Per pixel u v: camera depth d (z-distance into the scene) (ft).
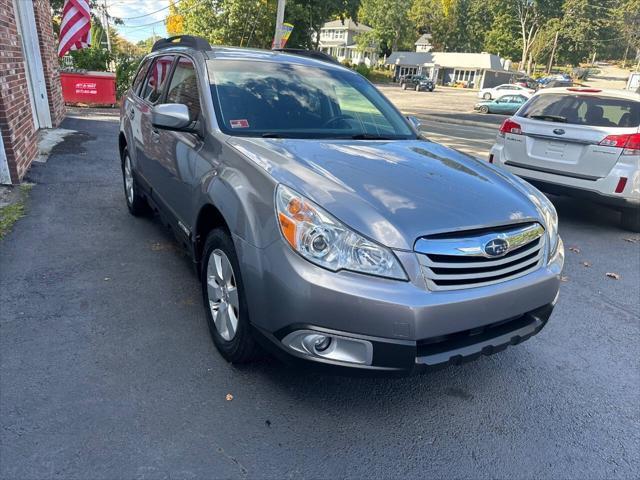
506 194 9.41
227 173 9.59
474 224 8.14
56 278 13.01
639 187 19.86
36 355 9.72
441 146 12.57
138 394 8.88
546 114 22.07
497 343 8.53
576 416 9.41
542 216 9.43
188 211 11.42
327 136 11.70
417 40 305.32
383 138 12.34
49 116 35.09
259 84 12.35
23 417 8.10
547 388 10.23
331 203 7.91
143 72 17.39
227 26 114.32
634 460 8.39
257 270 8.19
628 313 14.10
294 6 113.80
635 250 19.57
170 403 8.73
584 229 22.11
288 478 7.42
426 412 9.17
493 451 8.34
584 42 261.03
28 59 32.76
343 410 9.00
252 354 9.33
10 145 20.51
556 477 7.91
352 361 7.72
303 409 8.91
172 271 13.96
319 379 9.77
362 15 274.16
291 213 7.88
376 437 8.42
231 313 9.58
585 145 20.24
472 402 9.59
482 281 8.23
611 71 317.01
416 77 176.55
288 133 11.38
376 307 7.40
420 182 9.11
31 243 15.19
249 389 9.27
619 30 276.00
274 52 14.39
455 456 8.16
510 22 273.54
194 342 10.61
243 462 7.63
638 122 19.75
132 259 14.56
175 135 12.42
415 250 7.68
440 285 7.82
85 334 10.59
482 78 223.51
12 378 9.01
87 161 26.40
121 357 9.90
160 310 11.82
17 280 12.73
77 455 7.46
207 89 11.67
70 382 9.04
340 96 13.30
